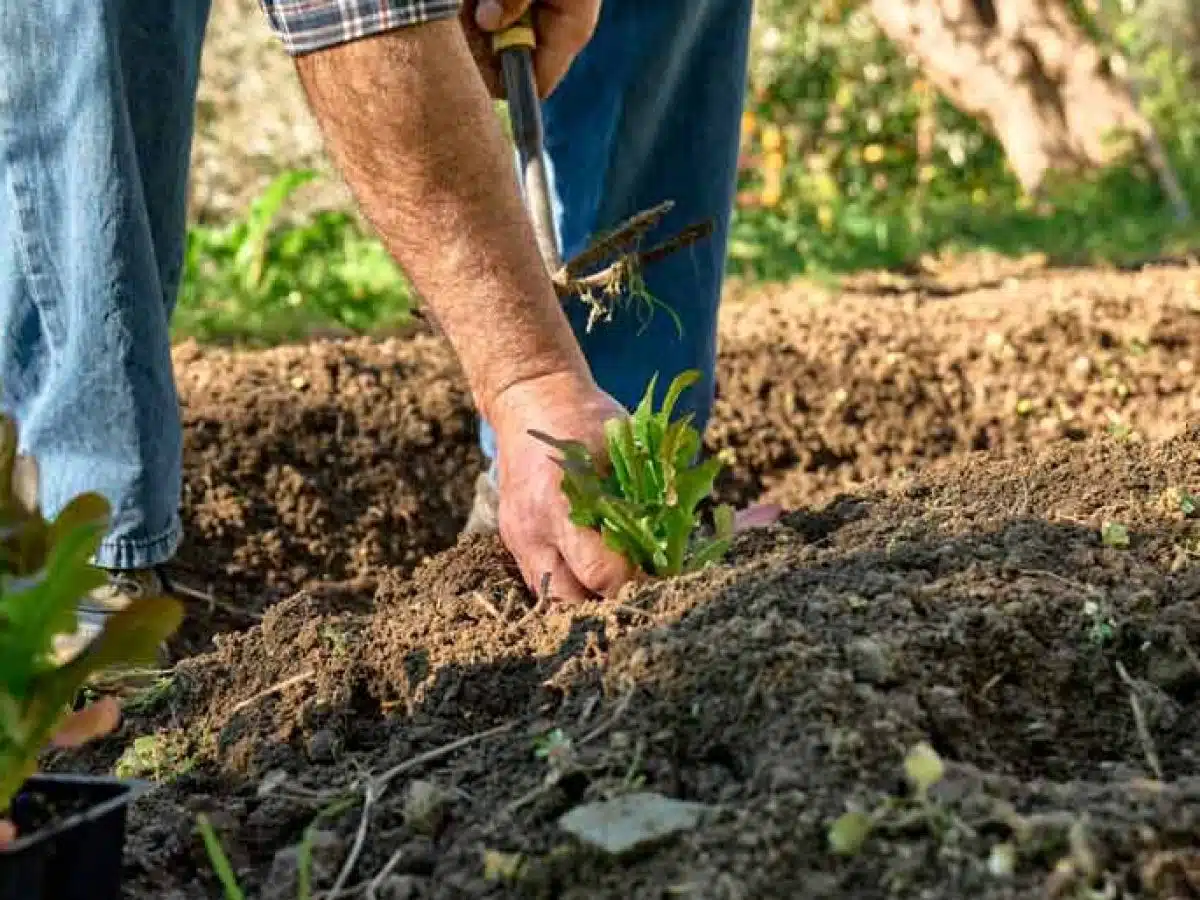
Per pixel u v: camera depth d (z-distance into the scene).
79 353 1.71
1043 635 1.26
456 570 1.51
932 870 1.06
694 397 1.96
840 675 1.17
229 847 1.25
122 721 1.47
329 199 4.58
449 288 1.42
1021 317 2.94
